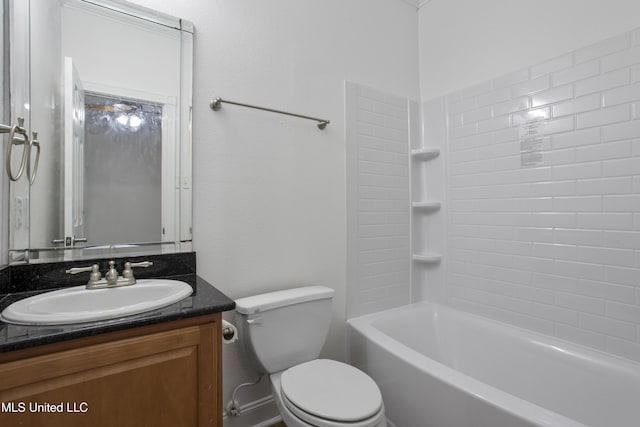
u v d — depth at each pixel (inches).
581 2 56.8
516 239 65.8
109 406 29.5
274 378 50.9
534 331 62.8
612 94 52.8
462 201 76.5
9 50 39.4
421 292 85.0
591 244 55.2
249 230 58.4
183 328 33.7
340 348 70.2
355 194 73.0
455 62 78.7
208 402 34.9
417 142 85.2
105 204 47.1
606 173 53.4
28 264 40.9
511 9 67.4
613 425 47.8
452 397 44.4
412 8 87.3
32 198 42.6
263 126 60.2
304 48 66.2
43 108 43.5
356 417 38.1
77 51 45.4
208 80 54.5
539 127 62.2
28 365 26.0
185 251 51.6
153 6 50.4
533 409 37.7
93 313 30.2
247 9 59.0
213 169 54.7
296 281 64.0
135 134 49.2
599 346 54.1
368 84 76.5
